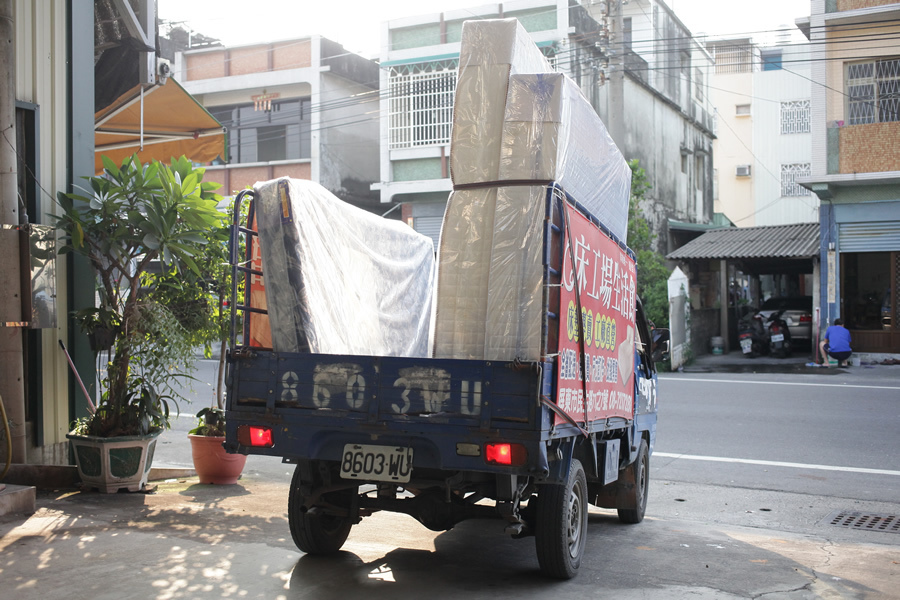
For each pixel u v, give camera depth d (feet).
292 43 80.12
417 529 20.34
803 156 114.83
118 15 27.04
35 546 16.83
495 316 14.73
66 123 24.64
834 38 63.31
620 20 70.23
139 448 22.54
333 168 81.00
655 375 24.30
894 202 61.98
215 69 83.20
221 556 16.75
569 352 14.82
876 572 17.16
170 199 22.47
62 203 22.50
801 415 40.42
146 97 31.73
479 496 15.87
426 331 22.20
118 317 23.11
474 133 15.75
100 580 14.78
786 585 15.98
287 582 15.28
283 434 15.01
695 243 75.92
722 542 19.83
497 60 15.83
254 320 16.62
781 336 70.38
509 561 17.54
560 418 14.42
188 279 24.30
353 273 18.20
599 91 76.07
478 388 13.82
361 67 83.87
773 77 115.96
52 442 23.67
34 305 21.72
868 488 26.86
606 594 15.08
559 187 14.57
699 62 108.47
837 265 63.98
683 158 100.83
